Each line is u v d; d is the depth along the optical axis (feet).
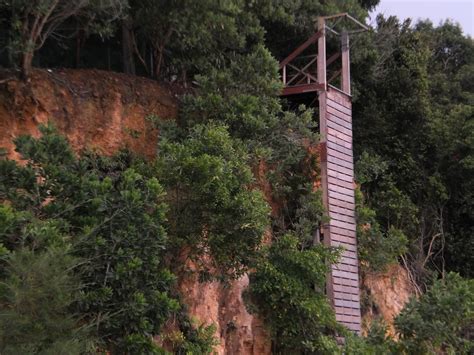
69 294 27.71
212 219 37.60
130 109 47.24
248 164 45.62
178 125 48.26
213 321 44.21
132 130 46.68
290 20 58.23
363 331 57.26
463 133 71.31
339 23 61.62
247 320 46.68
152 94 49.16
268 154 45.70
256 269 45.06
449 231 73.00
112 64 54.70
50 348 25.91
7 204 31.07
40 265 25.91
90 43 53.42
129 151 45.27
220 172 37.40
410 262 68.33
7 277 26.73
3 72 41.01
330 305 47.29
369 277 61.05
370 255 57.88
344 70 58.08
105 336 31.60
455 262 71.77
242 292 46.57
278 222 51.21
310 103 58.44
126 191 32.27
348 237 52.95
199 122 46.83
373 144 71.10
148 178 37.91
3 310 25.64
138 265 31.58
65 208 31.48
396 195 67.56
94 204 31.94
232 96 47.34
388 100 72.90
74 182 32.48
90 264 31.12
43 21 40.14
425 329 37.93
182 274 41.73
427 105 72.90
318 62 55.06
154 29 48.83
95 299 30.63
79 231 31.71
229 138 42.65
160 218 33.32
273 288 45.24
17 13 39.55
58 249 27.02
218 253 38.60
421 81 73.00
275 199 52.08
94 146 44.14
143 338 31.35
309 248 50.06
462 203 73.15
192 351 39.22
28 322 25.72
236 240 38.55
